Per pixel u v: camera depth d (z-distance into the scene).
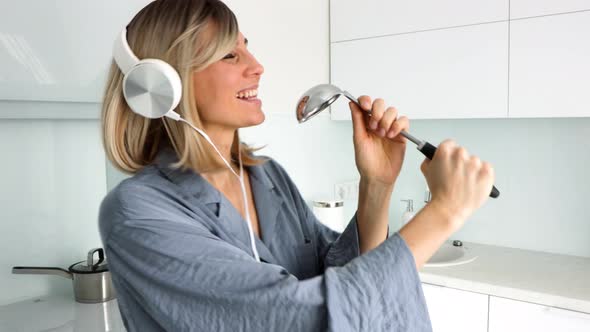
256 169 0.86
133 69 0.65
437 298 1.91
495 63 1.95
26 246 1.34
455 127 2.42
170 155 0.73
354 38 2.27
